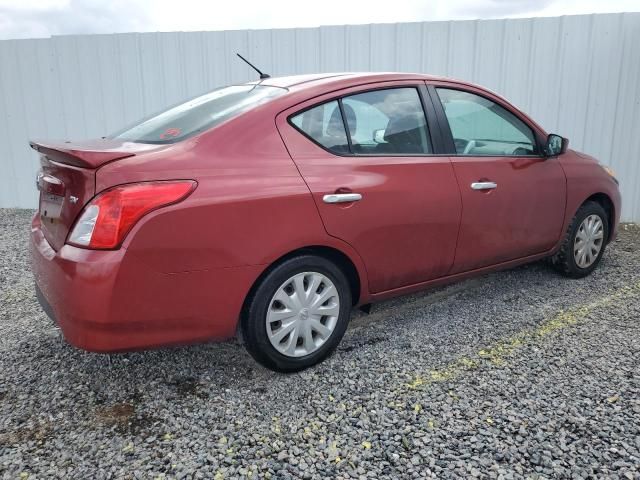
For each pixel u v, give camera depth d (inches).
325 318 120.7
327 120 119.3
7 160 301.4
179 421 100.8
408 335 136.3
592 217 175.2
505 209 146.9
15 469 88.0
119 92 285.7
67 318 95.3
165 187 95.5
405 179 125.9
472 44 253.9
